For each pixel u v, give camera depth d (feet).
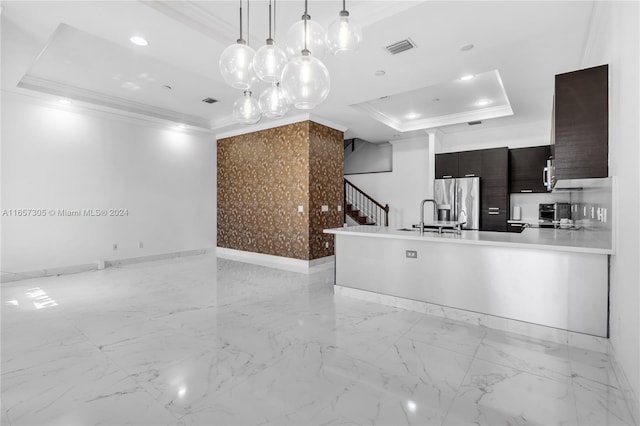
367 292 12.63
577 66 12.19
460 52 11.07
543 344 8.55
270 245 21.07
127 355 7.93
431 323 10.14
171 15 9.00
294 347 8.39
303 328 9.71
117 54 12.75
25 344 8.55
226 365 7.43
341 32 6.35
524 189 20.67
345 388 6.48
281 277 16.79
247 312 11.20
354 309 11.53
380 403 5.98
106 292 13.74
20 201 15.83
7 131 15.38
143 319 10.48
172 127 21.89
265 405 5.93
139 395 6.24
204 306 11.87
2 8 8.53
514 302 9.39
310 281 15.93
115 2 8.32
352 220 28.84
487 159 21.33
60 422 5.46
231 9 9.34
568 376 6.93
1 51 11.14
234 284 15.26
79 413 5.69
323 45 6.68
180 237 22.71
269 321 10.32
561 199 19.99
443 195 22.48
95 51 12.50
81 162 17.93
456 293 10.47
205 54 11.20
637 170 5.80
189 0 8.91
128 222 20.02
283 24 10.21
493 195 21.11
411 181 26.61
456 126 21.84
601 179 8.30
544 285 8.92
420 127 22.06
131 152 20.12
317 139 19.60
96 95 17.13
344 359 7.72
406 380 6.78
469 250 10.22
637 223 5.77
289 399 6.12
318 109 17.76
